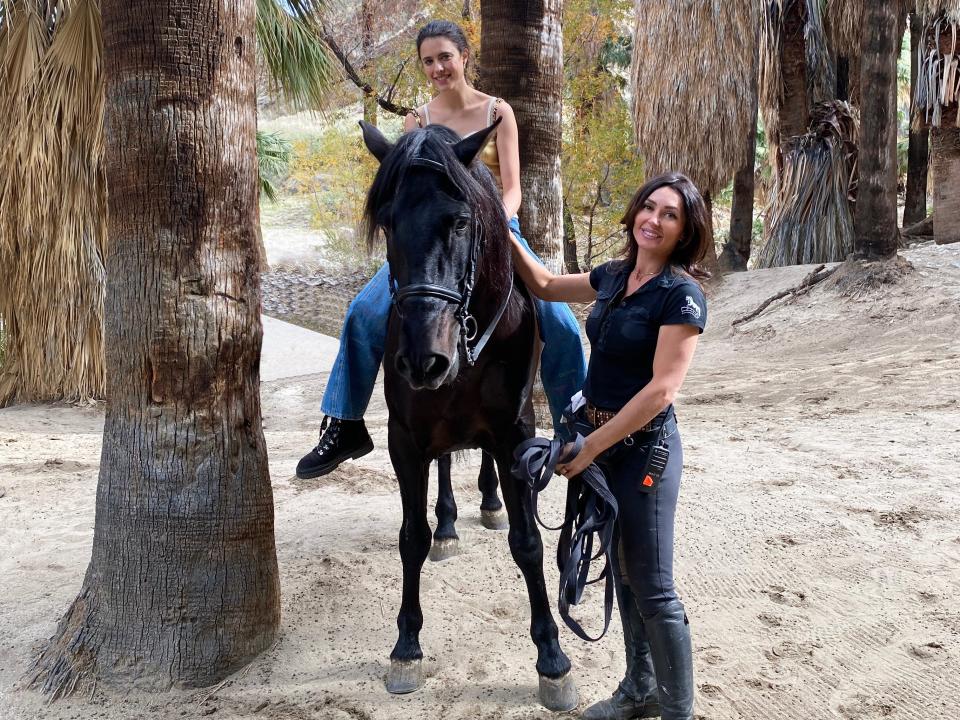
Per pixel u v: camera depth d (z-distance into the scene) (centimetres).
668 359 242
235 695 309
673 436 260
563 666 296
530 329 303
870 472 511
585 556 249
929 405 663
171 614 313
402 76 1484
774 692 298
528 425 298
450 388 279
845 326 949
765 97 1348
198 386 312
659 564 255
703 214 252
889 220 1012
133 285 307
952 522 427
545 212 651
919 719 280
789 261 1327
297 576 397
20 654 340
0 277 920
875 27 959
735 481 506
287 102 947
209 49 300
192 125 299
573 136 1677
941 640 324
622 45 2192
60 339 923
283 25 863
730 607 360
